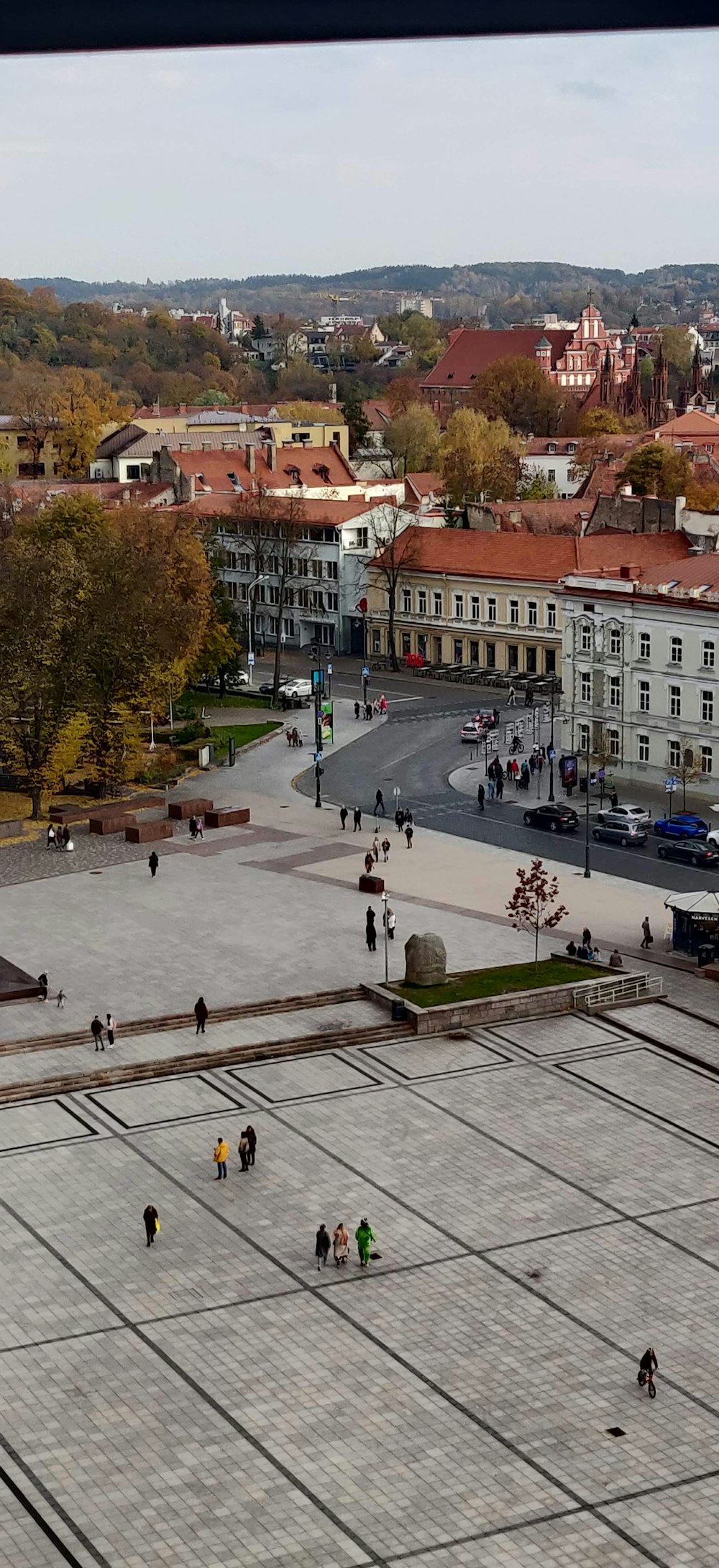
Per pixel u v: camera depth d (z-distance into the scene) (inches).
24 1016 3437.5
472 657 7618.1
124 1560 1749.5
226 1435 1998.0
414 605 7859.3
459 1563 1744.6
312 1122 2952.8
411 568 7810.0
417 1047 3324.3
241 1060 3250.5
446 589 7662.4
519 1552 1763.0
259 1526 1809.8
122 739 5418.3
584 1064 3228.3
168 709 6486.2
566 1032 3405.5
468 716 6673.2
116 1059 3225.9
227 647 6801.2
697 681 5428.2
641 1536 1792.6
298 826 5098.4
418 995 3494.1
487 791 5511.8
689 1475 1910.7
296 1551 1763.0
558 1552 1763.0
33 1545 1775.3
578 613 5816.9
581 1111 2999.5
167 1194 2667.3
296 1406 2064.5
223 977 3676.2
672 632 5472.4
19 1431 2009.1
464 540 7751.0
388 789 5551.2
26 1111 3011.8
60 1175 2741.1
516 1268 2431.1
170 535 6756.9
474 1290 2367.1
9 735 5182.1
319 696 5521.7
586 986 3540.8
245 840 4936.0
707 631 5349.4
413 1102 3043.8
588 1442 1979.6
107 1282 2389.3
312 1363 2170.3
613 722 5757.9
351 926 4065.0
